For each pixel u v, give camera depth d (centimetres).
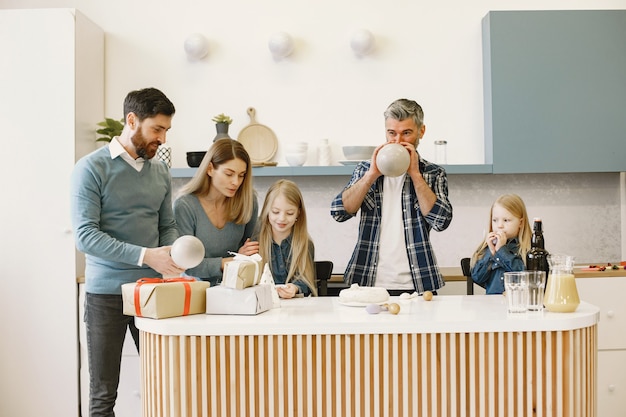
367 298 222
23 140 358
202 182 269
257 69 405
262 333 192
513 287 204
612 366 346
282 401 195
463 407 196
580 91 381
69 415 357
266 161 402
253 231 282
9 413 358
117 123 372
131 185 262
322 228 407
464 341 195
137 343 272
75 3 405
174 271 245
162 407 196
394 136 272
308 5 405
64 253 357
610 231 407
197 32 406
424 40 404
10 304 357
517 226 275
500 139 381
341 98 405
